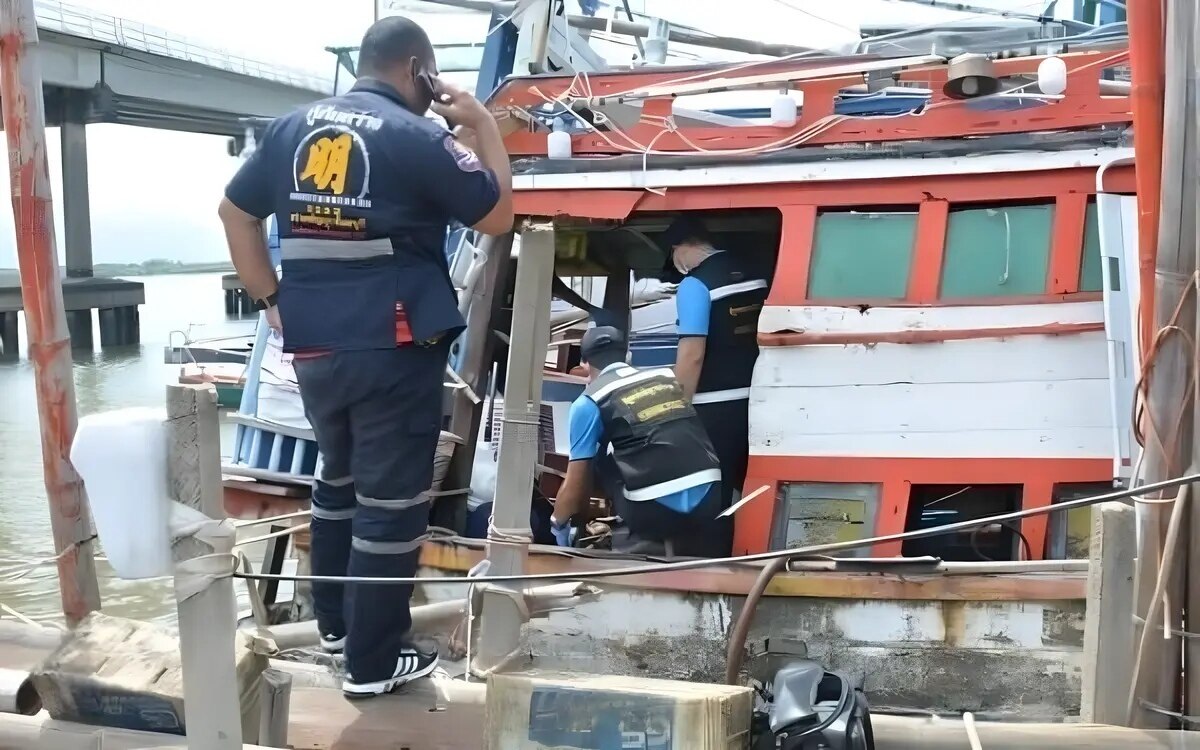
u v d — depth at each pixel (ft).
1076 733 7.77
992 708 11.67
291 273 8.57
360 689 9.06
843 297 12.71
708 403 14.20
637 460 12.48
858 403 12.44
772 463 12.62
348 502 9.73
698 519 12.41
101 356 91.20
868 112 13.16
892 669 11.87
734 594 12.04
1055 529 12.00
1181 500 7.82
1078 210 12.07
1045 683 11.54
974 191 12.41
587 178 13.51
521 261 9.84
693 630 12.20
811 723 7.45
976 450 12.07
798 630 12.06
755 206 13.08
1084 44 13.83
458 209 8.42
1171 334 7.86
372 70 8.81
